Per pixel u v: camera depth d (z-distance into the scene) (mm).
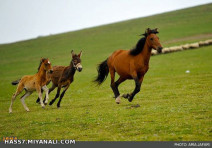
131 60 16016
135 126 12344
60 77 18781
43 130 13375
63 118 15172
